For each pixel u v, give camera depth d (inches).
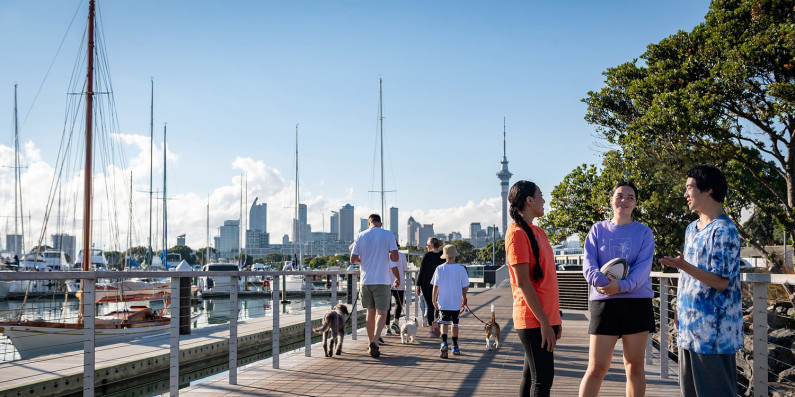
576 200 794.2
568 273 689.0
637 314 151.2
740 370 327.3
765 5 657.6
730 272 135.6
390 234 349.4
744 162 677.3
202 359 502.0
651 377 279.3
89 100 922.1
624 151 756.0
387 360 332.5
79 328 621.9
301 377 280.4
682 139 666.8
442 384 263.4
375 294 345.7
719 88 647.8
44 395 335.9
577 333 467.5
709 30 709.3
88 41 935.0
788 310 401.4
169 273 216.8
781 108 609.0
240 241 2888.8
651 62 775.7
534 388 147.5
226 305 1656.0
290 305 1609.3
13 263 1823.3
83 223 892.6
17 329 585.3
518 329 152.1
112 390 396.5
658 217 687.7
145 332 644.7
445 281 345.4
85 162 902.4
